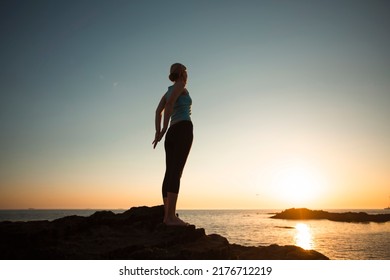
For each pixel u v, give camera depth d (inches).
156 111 192.9
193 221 7057.1
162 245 165.2
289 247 229.1
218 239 197.6
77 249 152.9
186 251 160.1
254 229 4426.7
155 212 207.2
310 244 2566.4
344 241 2864.2
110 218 201.0
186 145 183.5
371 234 3737.7
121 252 152.4
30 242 152.0
